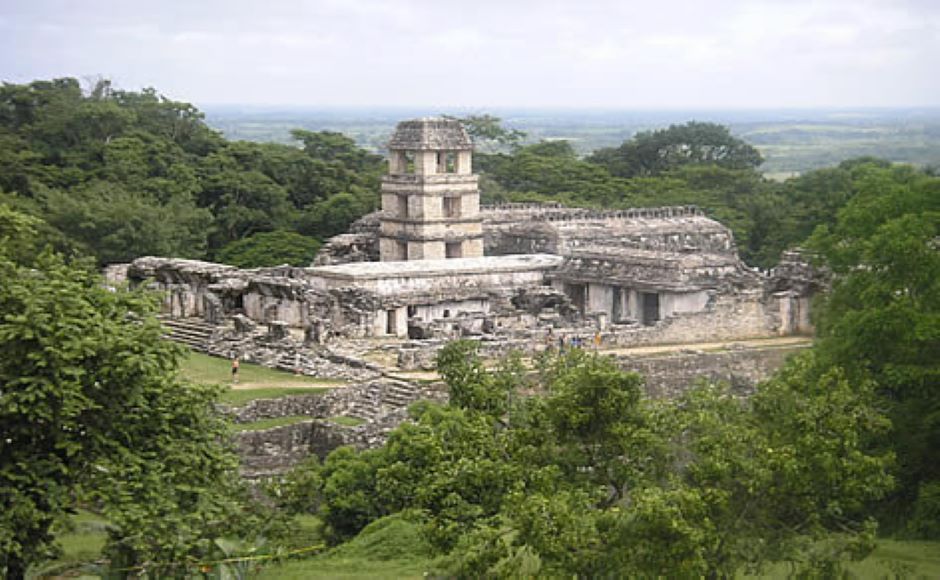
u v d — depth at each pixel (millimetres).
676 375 90688
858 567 55094
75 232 138875
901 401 68625
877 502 65812
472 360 59500
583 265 111625
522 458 48375
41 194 144875
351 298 98125
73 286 48656
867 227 75438
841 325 68562
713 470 45531
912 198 75250
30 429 45719
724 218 164250
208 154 181750
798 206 167000
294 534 60188
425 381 82750
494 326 98000
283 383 84312
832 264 78312
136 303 51875
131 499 46188
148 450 48938
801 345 98625
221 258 150500
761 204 170625
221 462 51000
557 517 42969
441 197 130625
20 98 180500
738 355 93688
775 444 47562
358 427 75250
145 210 142000
